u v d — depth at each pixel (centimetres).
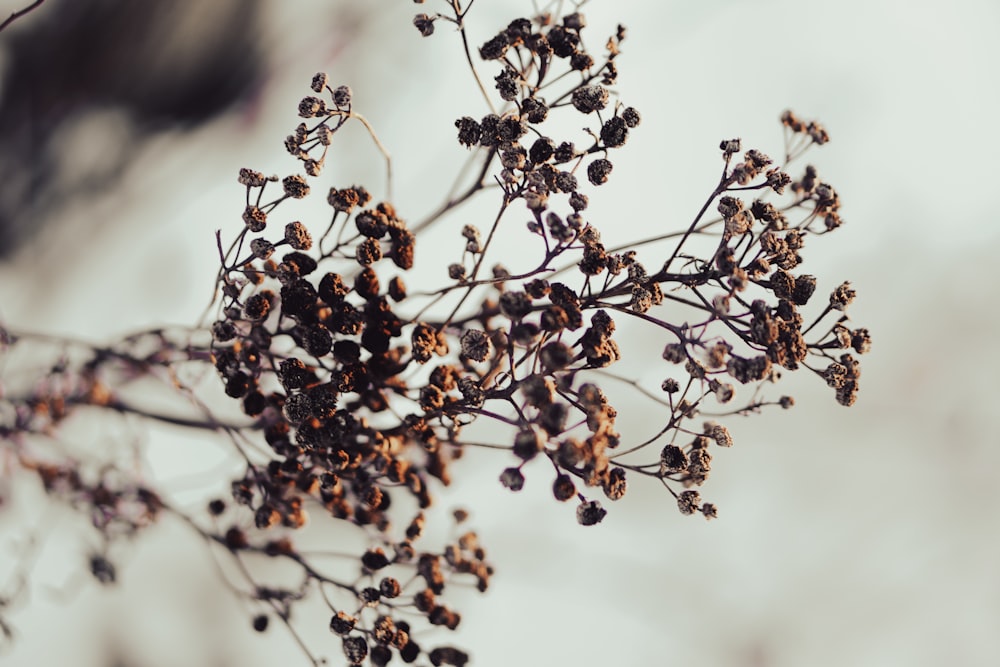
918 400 38
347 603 30
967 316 37
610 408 19
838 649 37
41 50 28
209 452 30
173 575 30
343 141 31
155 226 30
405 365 20
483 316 21
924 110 37
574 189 19
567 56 20
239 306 20
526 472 33
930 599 38
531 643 34
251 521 23
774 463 37
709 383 19
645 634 35
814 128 21
